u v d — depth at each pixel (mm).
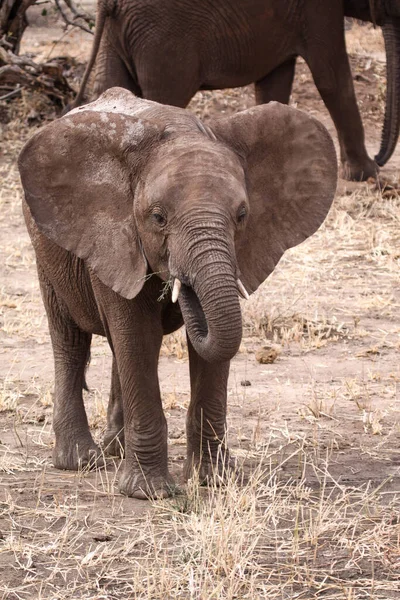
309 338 15086
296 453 10859
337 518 8953
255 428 11477
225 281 8219
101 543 8664
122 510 9344
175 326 9961
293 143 9531
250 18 21297
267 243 9461
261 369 14016
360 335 15391
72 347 10922
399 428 11617
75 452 10695
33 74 28219
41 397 13000
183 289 8672
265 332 15625
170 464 10625
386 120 21688
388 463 10633
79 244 9219
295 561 8258
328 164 9664
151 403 9609
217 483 9812
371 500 9484
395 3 21406
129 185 9086
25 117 28031
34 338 15609
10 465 10703
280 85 22906
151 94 21391
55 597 7820
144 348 9461
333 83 22438
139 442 9648
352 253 19453
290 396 12875
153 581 7812
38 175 9258
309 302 16875
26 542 8734
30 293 17734
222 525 8375
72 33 38625
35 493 9883
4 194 23562
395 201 21984
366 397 12578
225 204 8508
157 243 8719
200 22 21078
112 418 11008
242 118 9414
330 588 7875
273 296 17172
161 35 20969
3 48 28062
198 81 21719
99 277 9148
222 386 9867
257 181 9438
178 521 8992
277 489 9719
